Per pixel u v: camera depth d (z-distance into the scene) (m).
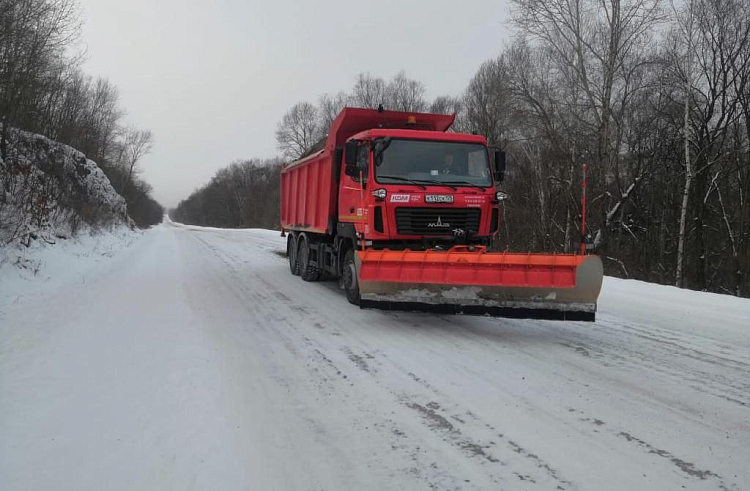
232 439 3.41
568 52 19.89
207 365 4.96
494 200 8.06
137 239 28.38
